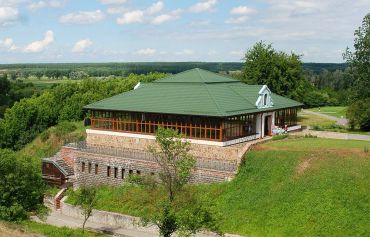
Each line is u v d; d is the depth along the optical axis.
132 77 135.88
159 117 61.81
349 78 84.19
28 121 109.69
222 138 56.72
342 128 77.25
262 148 54.03
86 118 98.69
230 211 47.88
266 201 46.94
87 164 63.34
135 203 54.62
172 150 45.56
